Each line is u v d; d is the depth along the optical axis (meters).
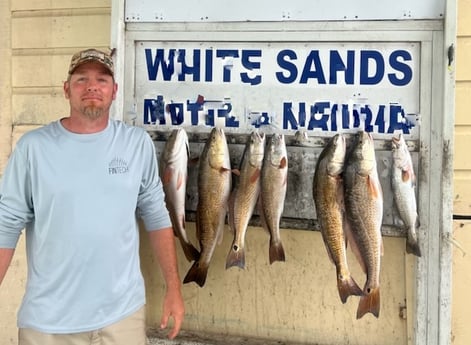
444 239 1.98
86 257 1.78
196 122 2.21
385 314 2.13
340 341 2.18
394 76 2.04
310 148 2.10
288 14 2.11
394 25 2.03
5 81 2.64
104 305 1.81
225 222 2.23
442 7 1.99
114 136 1.88
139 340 1.92
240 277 2.27
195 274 2.13
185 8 2.20
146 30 2.23
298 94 2.12
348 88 2.08
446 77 1.96
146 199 1.99
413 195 1.96
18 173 1.78
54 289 1.78
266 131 2.14
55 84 2.59
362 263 1.98
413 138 2.02
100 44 2.53
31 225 1.84
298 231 2.20
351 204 1.97
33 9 2.61
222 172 2.10
